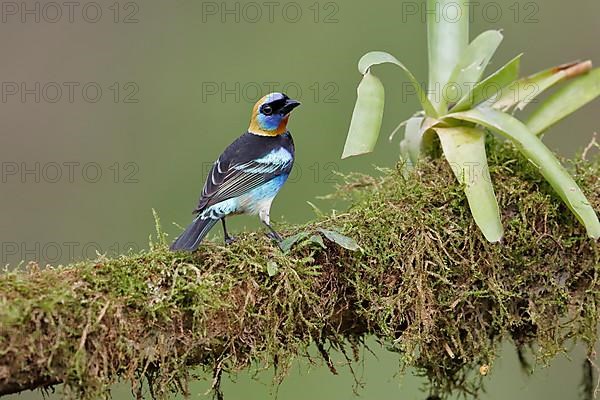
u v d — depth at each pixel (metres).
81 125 18.53
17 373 7.77
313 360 9.52
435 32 11.23
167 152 18.38
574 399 14.28
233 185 10.64
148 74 18.78
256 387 15.17
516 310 9.88
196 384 14.98
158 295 8.35
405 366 9.28
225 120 18.50
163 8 19.08
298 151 17.66
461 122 10.46
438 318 9.52
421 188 9.80
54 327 7.82
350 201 12.10
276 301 8.84
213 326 8.60
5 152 18.20
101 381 8.02
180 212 17.67
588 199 9.97
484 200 9.48
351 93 18.39
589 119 17.41
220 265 8.86
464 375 10.77
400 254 9.39
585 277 9.81
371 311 9.35
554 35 18.45
